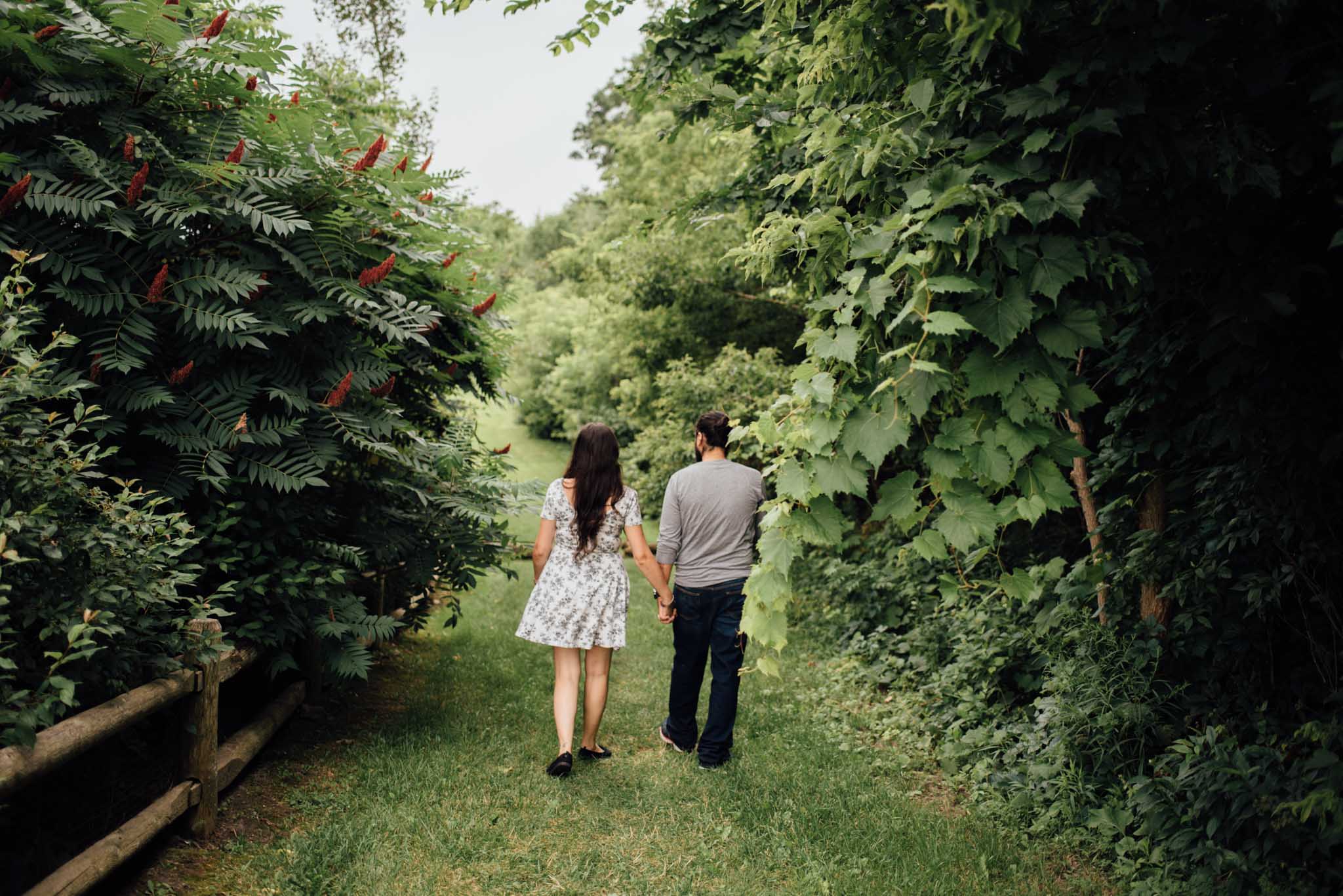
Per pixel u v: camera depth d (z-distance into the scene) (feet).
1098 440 16.07
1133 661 12.17
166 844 9.22
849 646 19.75
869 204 7.77
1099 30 6.77
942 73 7.60
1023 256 6.39
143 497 9.59
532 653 19.48
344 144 13.47
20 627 7.47
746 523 12.96
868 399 6.82
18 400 7.49
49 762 6.74
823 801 11.71
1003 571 7.54
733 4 14.87
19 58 9.94
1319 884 8.25
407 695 15.89
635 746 13.91
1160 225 8.39
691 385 33.42
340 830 10.07
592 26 13.96
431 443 15.14
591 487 12.57
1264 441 10.87
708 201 17.28
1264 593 11.02
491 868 9.64
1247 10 6.93
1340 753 8.85
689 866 9.96
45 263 9.60
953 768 13.07
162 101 11.35
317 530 13.46
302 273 11.48
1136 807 10.53
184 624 9.20
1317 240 9.18
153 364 11.12
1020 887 9.67
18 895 7.39
